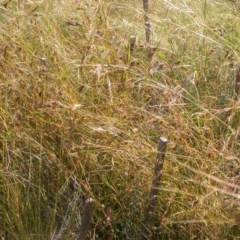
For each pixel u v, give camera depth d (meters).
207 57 3.00
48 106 2.36
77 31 2.99
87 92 2.56
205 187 2.26
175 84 2.81
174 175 2.29
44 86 2.46
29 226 2.20
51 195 2.30
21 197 2.25
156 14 3.44
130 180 2.31
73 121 2.36
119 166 2.31
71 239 2.13
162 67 2.79
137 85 2.65
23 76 2.49
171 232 2.24
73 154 2.25
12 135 2.34
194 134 2.46
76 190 2.29
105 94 2.58
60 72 2.58
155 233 2.26
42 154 2.34
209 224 2.17
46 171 2.33
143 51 2.89
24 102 2.44
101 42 2.82
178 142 2.38
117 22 3.30
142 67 2.79
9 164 2.28
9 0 2.90
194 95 2.80
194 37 3.12
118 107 2.47
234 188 2.22
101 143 2.34
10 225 2.19
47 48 2.75
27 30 2.85
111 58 2.76
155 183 2.20
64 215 2.24
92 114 2.40
